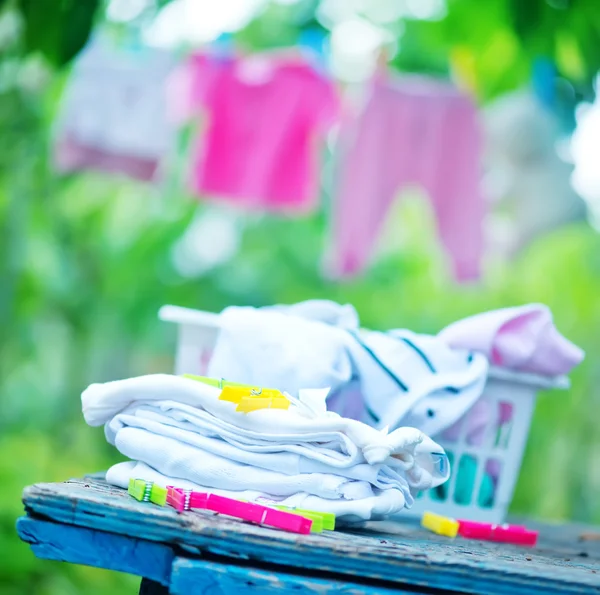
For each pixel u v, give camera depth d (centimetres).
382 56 616
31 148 841
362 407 267
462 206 621
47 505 185
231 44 652
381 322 1134
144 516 182
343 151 627
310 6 905
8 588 711
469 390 265
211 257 1209
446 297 1122
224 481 212
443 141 618
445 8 684
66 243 1059
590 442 981
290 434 213
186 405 221
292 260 1170
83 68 619
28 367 1116
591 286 1005
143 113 620
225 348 262
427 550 194
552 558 224
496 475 286
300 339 258
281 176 628
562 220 836
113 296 1152
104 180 1084
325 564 178
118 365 1176
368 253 625
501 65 695
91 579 733
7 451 932
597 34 564
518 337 279
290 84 619
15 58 680
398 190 620
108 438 235
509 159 816
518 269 1048
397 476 221
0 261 867
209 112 621
